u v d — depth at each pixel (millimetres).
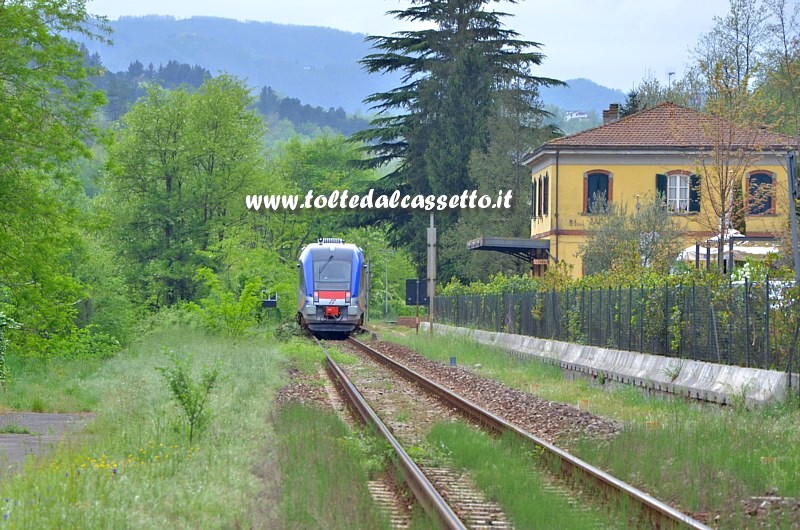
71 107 53000
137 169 110688
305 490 18438
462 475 22672
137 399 33125
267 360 52094
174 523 16453
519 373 50469
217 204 113875
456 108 123625
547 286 63531
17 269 53812
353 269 84250
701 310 37312
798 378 30234
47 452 22984
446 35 124938
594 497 19688
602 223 78562
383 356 58812
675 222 88562
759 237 87562
